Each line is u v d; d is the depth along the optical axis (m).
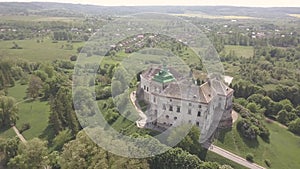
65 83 143.50
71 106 104.06
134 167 68.00
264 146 98.88
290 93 148.38
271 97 147.62
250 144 96.81
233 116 106.81
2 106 120.38
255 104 126.94
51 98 128.25
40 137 109.69
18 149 90.06
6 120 120.38
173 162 78.88
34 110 132.75
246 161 89.69
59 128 106.88
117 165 67.44
